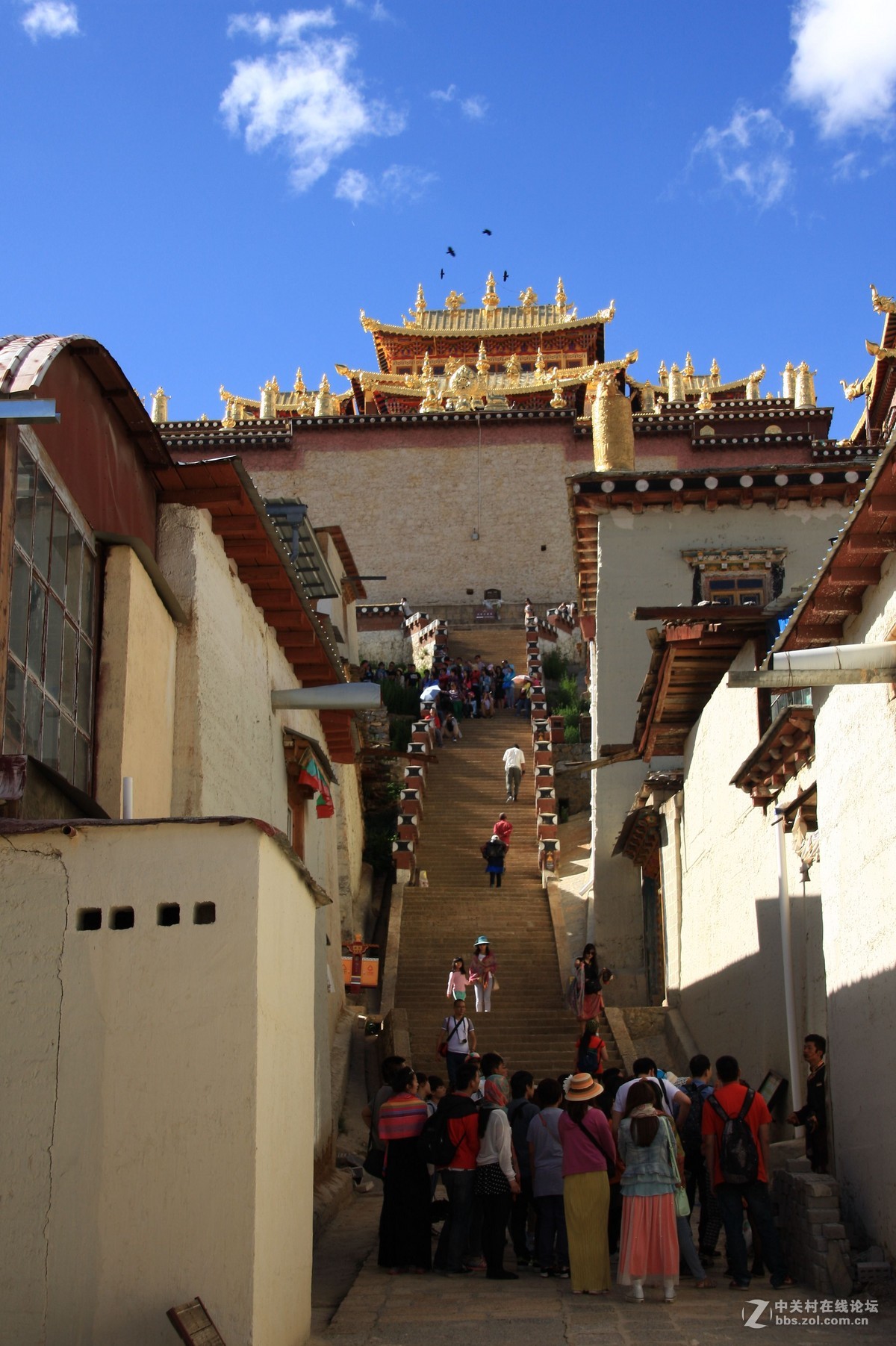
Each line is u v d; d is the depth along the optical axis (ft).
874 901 32.86
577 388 192.85
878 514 30.58
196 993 21.53
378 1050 67.51
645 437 162.91
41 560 26.45
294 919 24.89
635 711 86.17
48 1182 20.95
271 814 43.52
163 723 33.06
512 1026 70.38
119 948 21.77
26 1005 21.65
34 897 22.04
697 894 62.90
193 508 35.53
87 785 29.01
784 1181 33.47
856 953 34.47
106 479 31.01
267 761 43.11
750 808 51.80
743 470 86.33
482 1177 32.32
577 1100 30.60
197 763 33.81
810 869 43.21
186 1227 20.66
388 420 175.83
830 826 37.27
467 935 84.48
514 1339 24.70
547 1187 32.73
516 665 148.97
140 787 30.89
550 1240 32.58
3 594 23.57
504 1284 31.19
